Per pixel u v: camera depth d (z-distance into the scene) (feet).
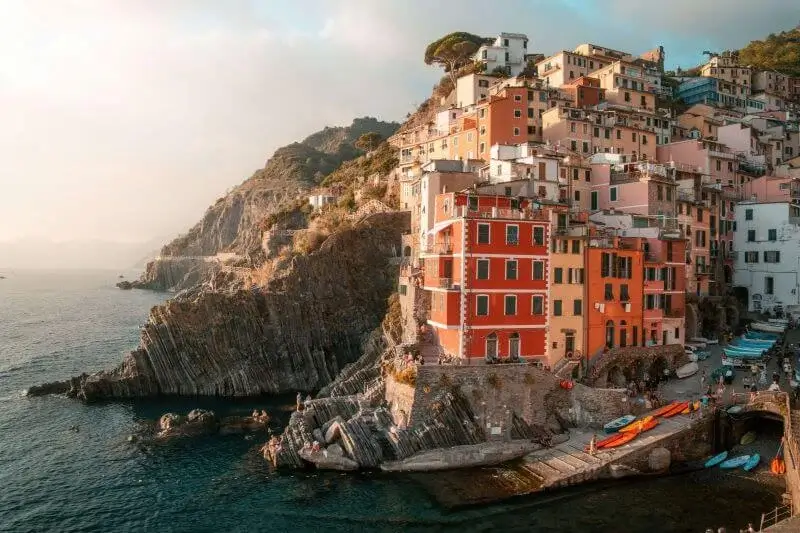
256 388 295.07
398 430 187.93
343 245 344.28
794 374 210.59
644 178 273.54
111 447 212.02
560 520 150.61
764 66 577.43
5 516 163.12
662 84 533.14
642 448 174.60
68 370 348.59
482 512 155.33
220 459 198.70
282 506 162.20
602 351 224.74
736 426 187.32
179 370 292.61
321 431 198.70
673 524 147.64
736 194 335.88
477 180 274.77
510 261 211.82
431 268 227.40
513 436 194.29
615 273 228.22
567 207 233.76
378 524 151.12
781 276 305.32
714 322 282.36
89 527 156.56
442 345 222.07
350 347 326.03
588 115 353.10
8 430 231.50
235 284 432.66
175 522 157.58
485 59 503.61
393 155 491.31
